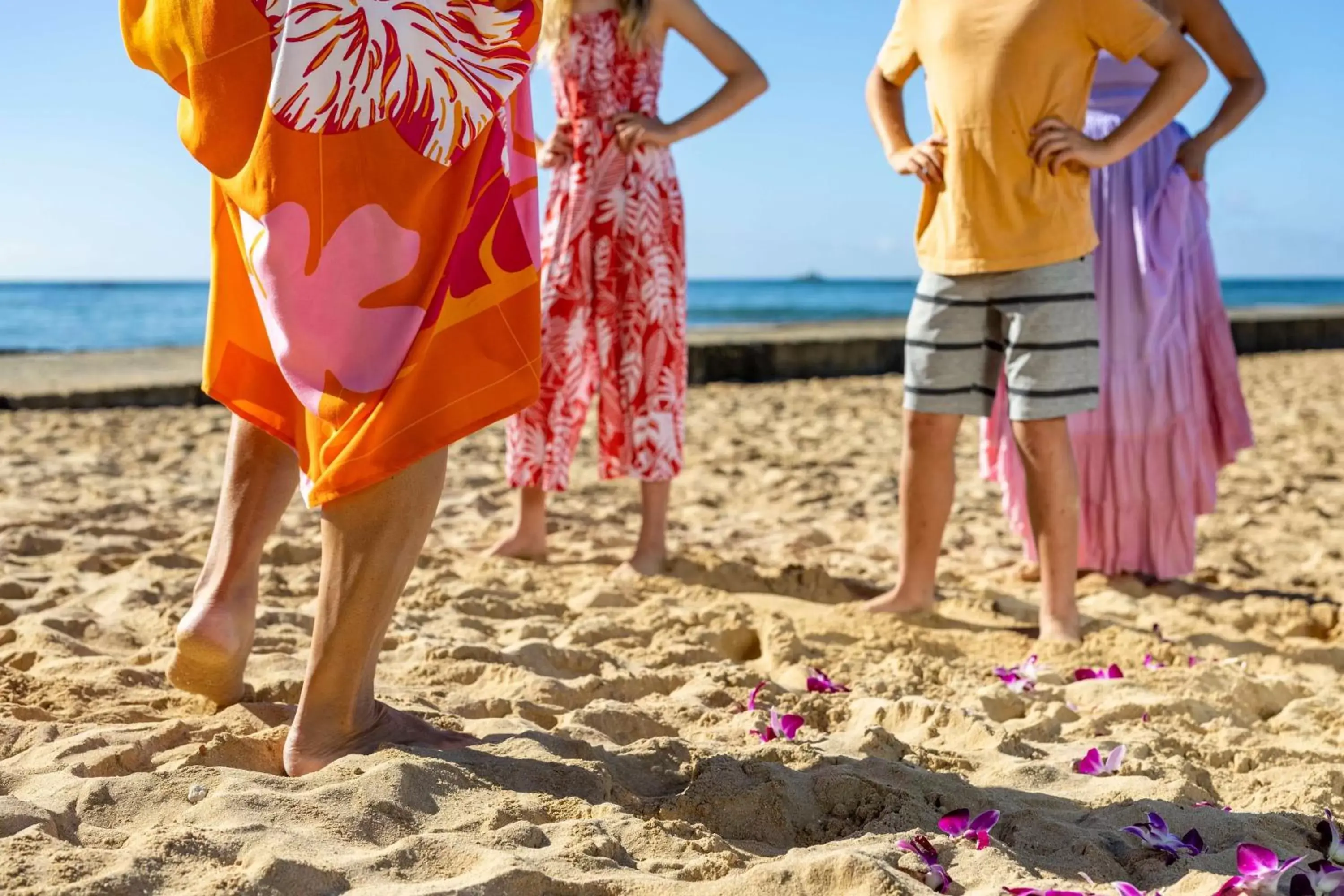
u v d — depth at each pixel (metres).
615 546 4.08
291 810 1.51
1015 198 2.93
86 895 1.23
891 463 6.57
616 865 1.45
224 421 8.54
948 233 3.04
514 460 3.68
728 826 1.66
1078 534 3.05
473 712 2.11
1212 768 2.04
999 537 4.52
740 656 2.89
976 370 3.11
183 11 1.68
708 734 2.09
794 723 2.05
